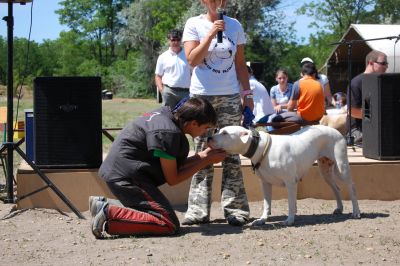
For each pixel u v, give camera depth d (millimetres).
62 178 7016
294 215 6117
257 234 5742
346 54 21031
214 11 6078
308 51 59281
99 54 79000
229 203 6230
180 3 60219
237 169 6234
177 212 6996
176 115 5684
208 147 5914
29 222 6508
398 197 7539
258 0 46031
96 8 78000
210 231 5934
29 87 47906
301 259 4926
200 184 6309
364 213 6668
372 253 5086
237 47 6262
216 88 6082
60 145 7012
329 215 6629
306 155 6152
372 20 57594
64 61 79188
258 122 7207
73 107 6984
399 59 15914
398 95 7488
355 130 9266
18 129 8453
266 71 48625
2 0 6801
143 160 5738
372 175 7484
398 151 7531
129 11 62781
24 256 5203
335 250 5168
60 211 6977
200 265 4812
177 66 9398
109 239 5699
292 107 7945
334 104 13820
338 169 6391
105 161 5883
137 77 65125
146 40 63312
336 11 58094
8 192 7199
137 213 5711
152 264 4863
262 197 7391
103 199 5824
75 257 5133
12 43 6930
